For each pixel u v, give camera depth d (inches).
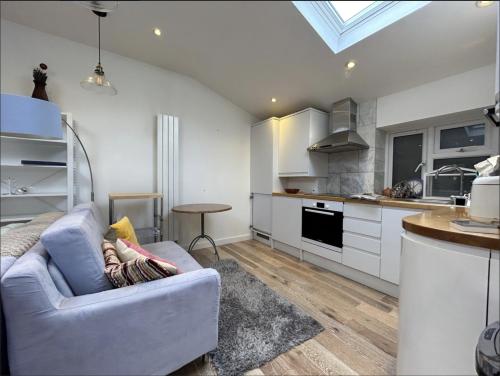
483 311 29.4
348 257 92.4
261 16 42.5
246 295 77.4
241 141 145.0
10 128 35.6
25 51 82.1
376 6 56.5
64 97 90.1
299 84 103.9
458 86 78.4
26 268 31.4
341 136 107.0
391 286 80.0
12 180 83.7
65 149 90.5
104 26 40.2
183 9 32.4
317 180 126.6
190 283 43.6
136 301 38.0
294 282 89.5
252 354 51.3
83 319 34.2
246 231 149.6
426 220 40.9
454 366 31.8
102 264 42.7
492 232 31.1
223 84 117.9
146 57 81.0
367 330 60.7
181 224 125.0
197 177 128.3
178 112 120.0
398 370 40.3
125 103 104.7
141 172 109.7
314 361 50.1
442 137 94.2
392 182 110.0
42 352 32.2
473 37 62.1
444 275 32.5
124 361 37.7
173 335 42.1
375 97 102.5
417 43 67.6
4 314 30.3
